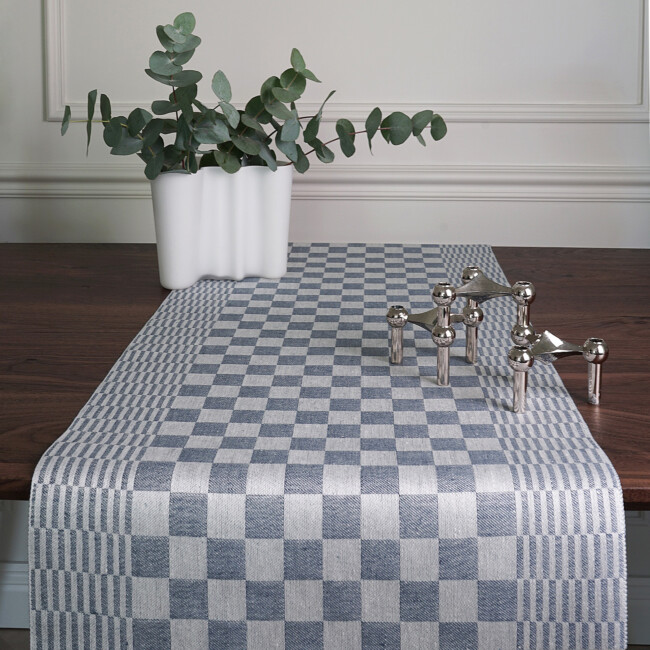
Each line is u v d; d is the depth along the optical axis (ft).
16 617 4.88
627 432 2.46
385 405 2.64
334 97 5.13
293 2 5.01
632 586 4.73
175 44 3.49
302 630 2.20
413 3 5.00
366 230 5.29
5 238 5.33
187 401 2.68
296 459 2.28
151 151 3.66
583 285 4.07
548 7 4.98
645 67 5.00
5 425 2.52
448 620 2.18
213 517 2.16
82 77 5.13
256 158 3.99
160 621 2.20
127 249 4.90
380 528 2.15
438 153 5.17
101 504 2.17
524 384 2.56
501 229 5.25
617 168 5.11
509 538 2.14
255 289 3.93
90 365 3.02
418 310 3.62
